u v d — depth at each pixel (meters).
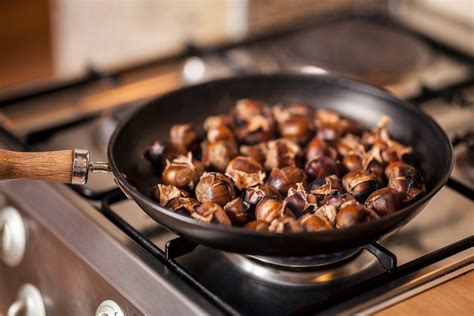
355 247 0.81
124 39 1.57
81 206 0.94
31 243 1.00
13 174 0.85
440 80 1.20
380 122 0.97
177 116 1.02
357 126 1.00
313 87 1.06
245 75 1.05
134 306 0.86
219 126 0.97
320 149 0.95
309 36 1.32
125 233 0.90
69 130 1.09
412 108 0.99
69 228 0.93
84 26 1.64
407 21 1.37
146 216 0.93
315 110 1.05
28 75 1.96
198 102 1.03
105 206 0.93
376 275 0.85
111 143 0.91
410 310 0.83
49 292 1.00
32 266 1.01
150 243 0.88
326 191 0.87
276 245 0.78
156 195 0.88
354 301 0.82
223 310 0.81
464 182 0.99
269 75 1.05
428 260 0.87
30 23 1.96
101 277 0.89
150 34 1.53
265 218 0.83
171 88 1.24
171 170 0.90
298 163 0.95
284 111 1.02
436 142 0.94
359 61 1.24
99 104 1.19
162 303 0.83
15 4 1.93
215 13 1.45
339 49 1.27
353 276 0.85
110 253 0.88
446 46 1.28
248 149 0.95
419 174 0.89
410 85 1.21
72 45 1.69
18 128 1.11
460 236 0.90
